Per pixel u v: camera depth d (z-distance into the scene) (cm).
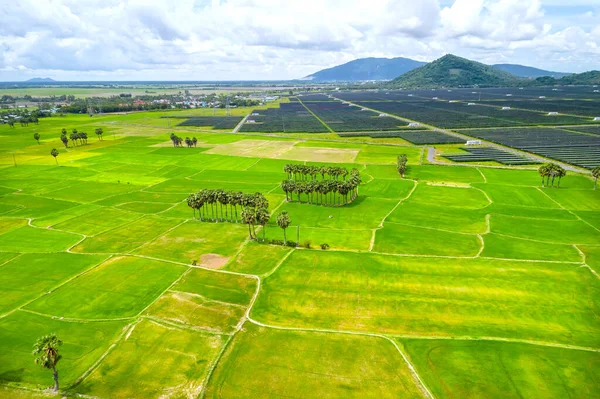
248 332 6756
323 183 12769
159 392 5559
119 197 14425
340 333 6656
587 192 13425
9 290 8288
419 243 9975
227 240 10500
